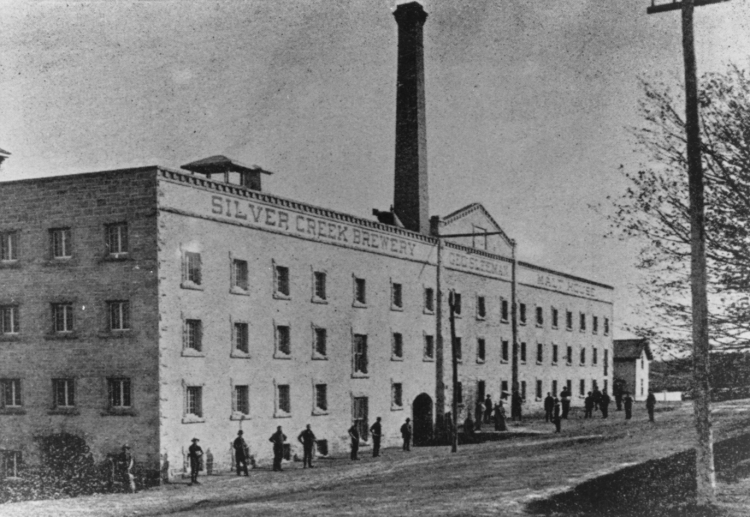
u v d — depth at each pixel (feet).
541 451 125.08
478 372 204.44
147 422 113.09
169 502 92.02
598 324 285.23
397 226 176.45
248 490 100.78
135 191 116.47
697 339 60.29
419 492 80.64
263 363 134.62
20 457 120.16
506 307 222.89
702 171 61.00
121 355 115.55
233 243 129.80
